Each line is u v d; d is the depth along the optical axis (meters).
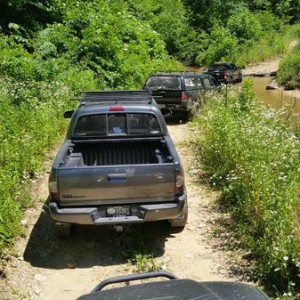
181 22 53.38
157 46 27.08
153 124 6.93
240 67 42.00
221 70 29.73
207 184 8.28
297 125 9.83
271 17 55.09
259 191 6.02
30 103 11.45
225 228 6.52
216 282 3.18
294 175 6.30
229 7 55.84
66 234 6.23
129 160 7.04
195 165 9.41
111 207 5.66
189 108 14.01
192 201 7.56
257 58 43.41
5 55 15.16
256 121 9.37
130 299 2.92
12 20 19.97
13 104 11.34
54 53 17.88
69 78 15.29
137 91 7.87
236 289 3.02
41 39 18.73
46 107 11.61
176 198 5.74
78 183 5.54
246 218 6.53
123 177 5.57
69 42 18.69
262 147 7.41
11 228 6.16
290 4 61.47
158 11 53.41
